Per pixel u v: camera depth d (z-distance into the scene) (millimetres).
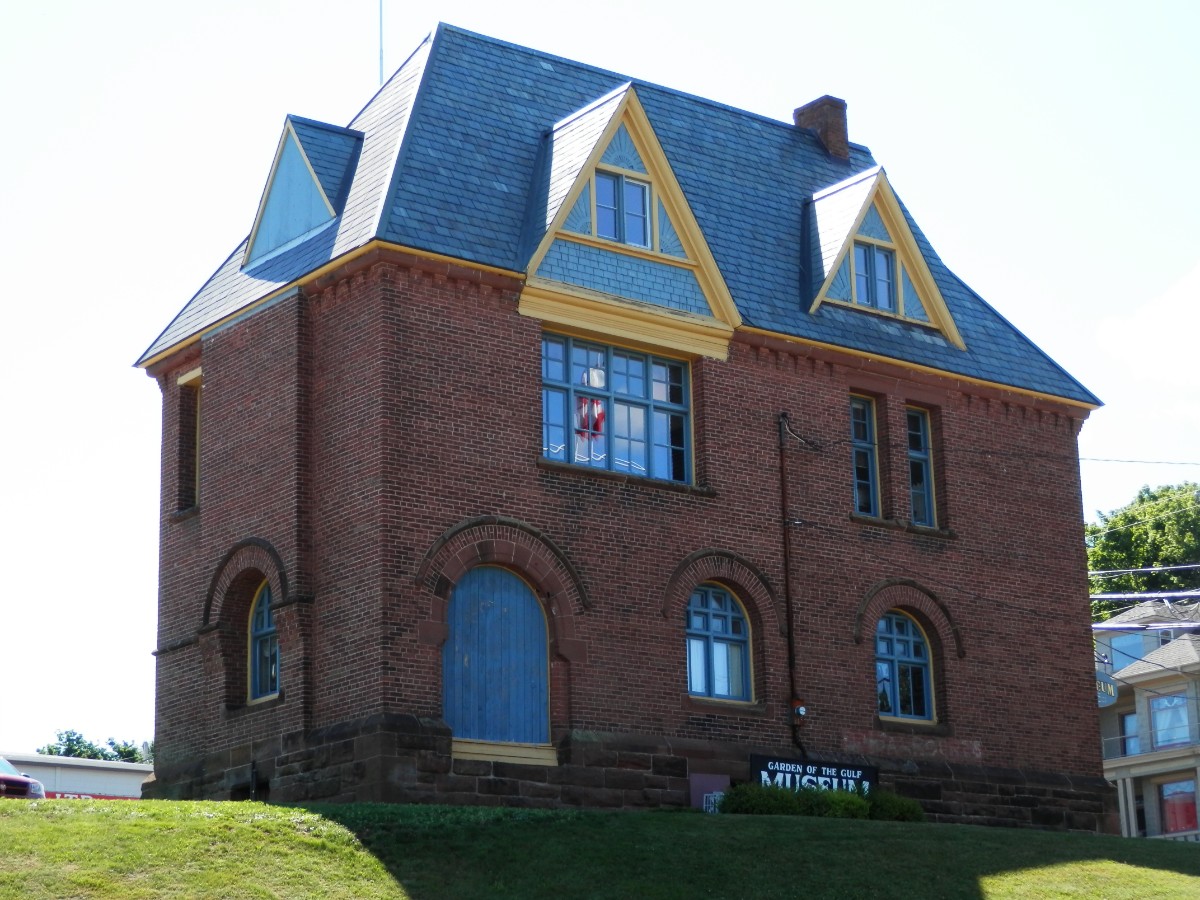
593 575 31953
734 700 33500
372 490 30172
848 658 34875
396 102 34844
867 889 25406
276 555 31609
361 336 31031
